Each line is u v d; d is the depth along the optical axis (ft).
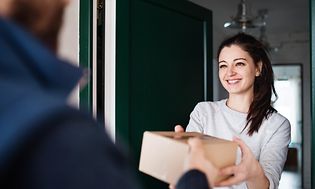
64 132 1.50
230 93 5.99
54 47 1.82
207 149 3.18
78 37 6.21
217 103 6.23
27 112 1.47
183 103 8.10
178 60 8.00
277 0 17.52
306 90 24.71
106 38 6.60
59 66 1.64
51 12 1.75
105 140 1.66
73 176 1.45
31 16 1.70
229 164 3.45
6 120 1.45
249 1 17.57
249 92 5.90
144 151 3.44
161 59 7.54
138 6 7.04
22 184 1.41
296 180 23.47
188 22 8.36
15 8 1.67
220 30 21.67
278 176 5.09
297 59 24.73
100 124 1.74
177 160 3.06
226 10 18.49
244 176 3.61
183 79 8.13
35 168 1.42
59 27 1.81
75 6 6.15
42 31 1.75
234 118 5.84
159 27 7.51
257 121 5.64
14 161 1.41
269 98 5.84
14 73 1.55
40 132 1.45
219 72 6.11
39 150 1.43
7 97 1.49
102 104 6.59
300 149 24.91
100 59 6.61
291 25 22.62
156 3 7.45
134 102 6.89
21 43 1.55
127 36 6.75
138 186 1.80
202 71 8.80
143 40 7.12
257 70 5.90
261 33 21.83
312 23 5.88
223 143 3.40
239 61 5.83
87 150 1.53
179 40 8.05
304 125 24.79
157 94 7.40
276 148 5.42
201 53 8.77
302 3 17.98
